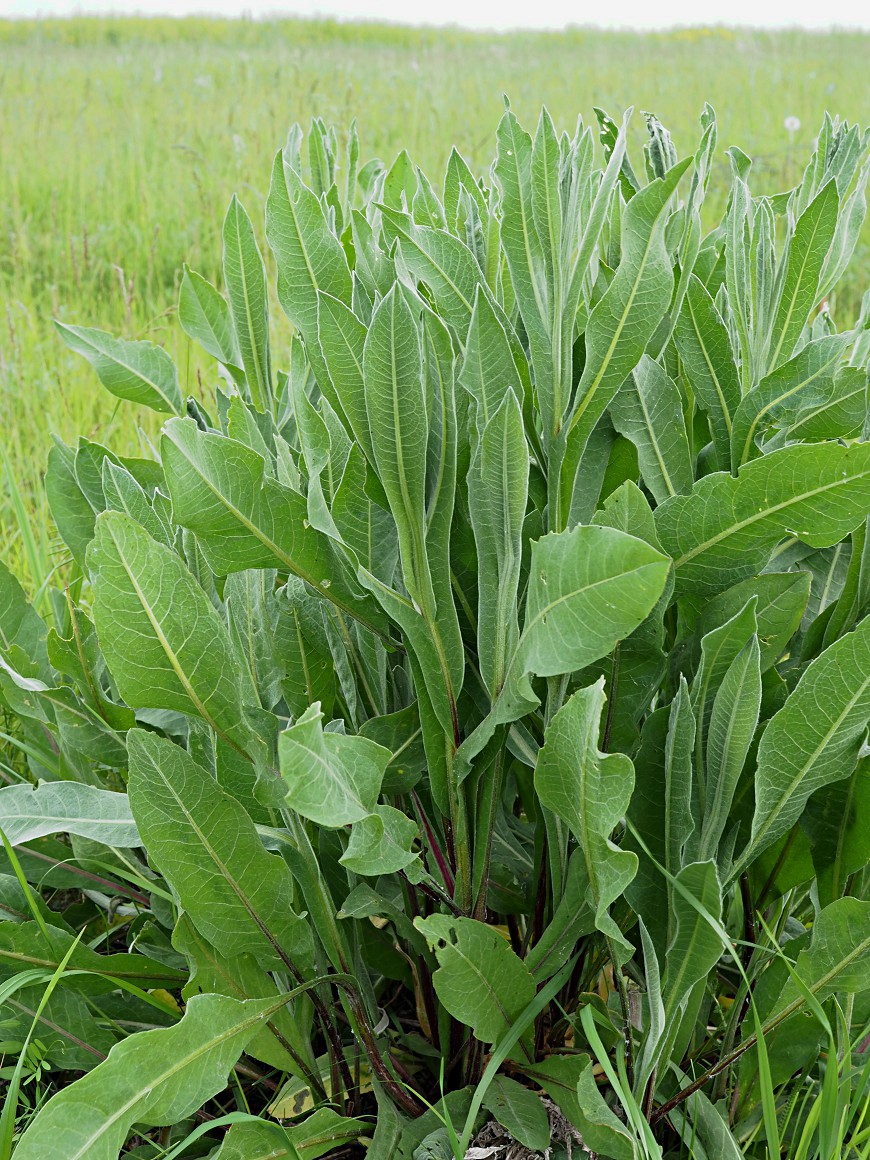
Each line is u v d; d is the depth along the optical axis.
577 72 11.02
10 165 7.24
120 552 1.05
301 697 1.36
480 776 1.24
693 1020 1.30
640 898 1.26
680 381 1.48
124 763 1.59
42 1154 1.03
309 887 1.29
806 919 1.61
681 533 1.19
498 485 1.12
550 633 1.00
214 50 12.45
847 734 1.16
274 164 1.27
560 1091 1.28
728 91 9.96
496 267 1.39
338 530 1.20
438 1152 1.25
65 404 3.44
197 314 1.71
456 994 1.15
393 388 1.08
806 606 1.41
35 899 1.49
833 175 1.49
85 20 13.26
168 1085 1.12
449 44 13.40
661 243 1.11
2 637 1.80
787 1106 1.36
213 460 1.08
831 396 1.28
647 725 1.23
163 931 1.62
